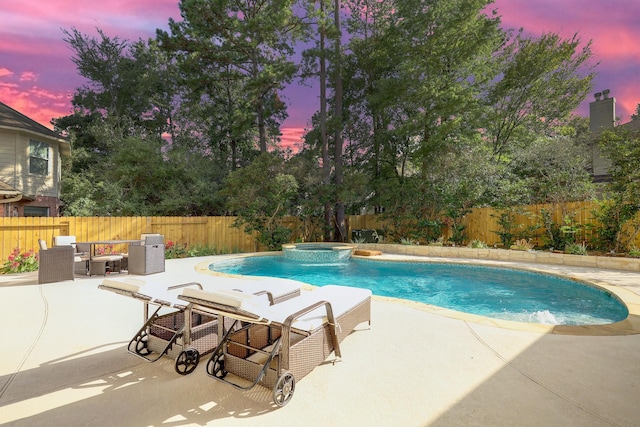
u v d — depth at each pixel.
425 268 11.44
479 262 11.09
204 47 18.67
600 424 2.31
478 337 4.05
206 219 15.09
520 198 13.85
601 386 2.84
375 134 20.56
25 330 4.27
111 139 22.94
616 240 10.38
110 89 29.17
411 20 16.95
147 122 28.66
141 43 29.61
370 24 20.86
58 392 2.73
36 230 10.80
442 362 3.34
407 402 2.60
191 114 25.52
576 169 12.74
